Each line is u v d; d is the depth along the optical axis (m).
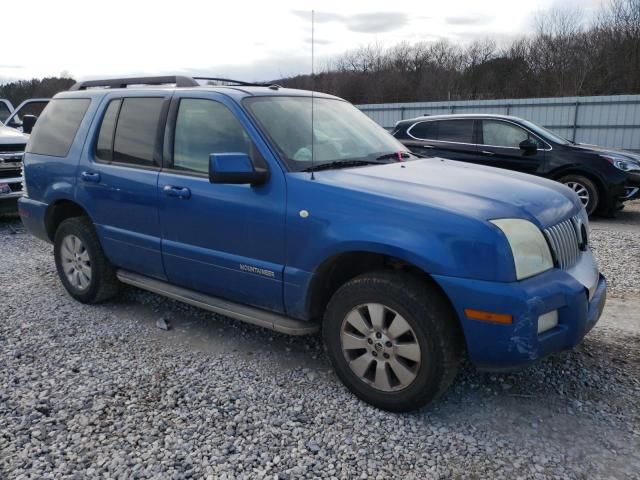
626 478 2.64
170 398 3.35
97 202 4.56
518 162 9.61
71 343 4.15
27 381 3.55
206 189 3.76
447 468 2.72
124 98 4.54
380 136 4.41
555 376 3.61
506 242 2.82
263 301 3.64
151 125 4.24
